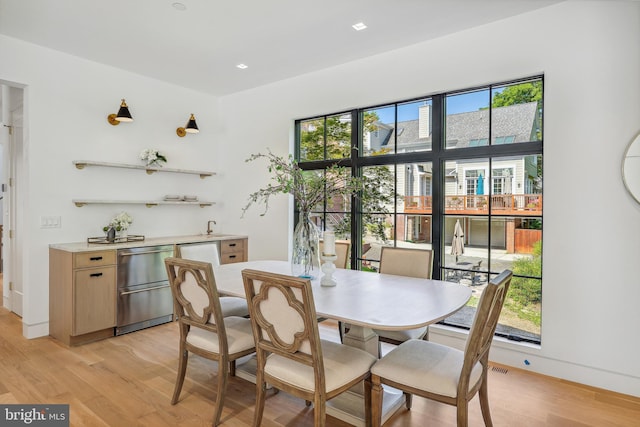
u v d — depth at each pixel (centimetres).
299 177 260
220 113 509
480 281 314
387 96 354
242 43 335
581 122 257
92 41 332
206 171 488
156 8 275
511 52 287
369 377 195
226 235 483
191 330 232
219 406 208
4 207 416
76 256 320
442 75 321
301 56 365
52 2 266
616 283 246
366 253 383
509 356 288
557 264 267
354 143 387
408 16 286
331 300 209
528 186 292
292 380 179
